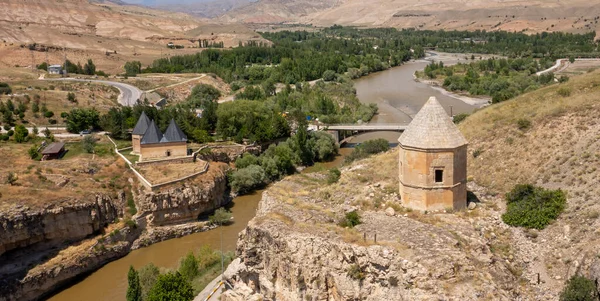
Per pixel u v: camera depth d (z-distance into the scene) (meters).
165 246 75.25
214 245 72.94
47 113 122.94
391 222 38.53
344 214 41.25
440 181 40.25
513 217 39.41
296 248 37.25
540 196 39.88
